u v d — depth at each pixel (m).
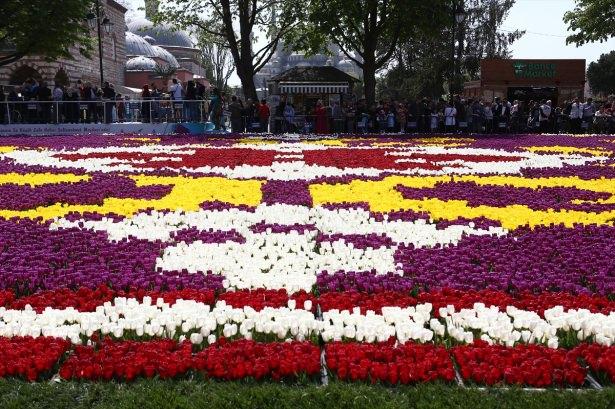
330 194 10.89
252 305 5.23
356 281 5.99
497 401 3.61
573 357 4.18
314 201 10.32
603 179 12.95
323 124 30.94
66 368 3.97
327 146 20.84
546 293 5.61
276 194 10.79
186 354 4.13
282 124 31.89
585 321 4.70
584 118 31.84
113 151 18.17
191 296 5.44
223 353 4.14
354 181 12.23
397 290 5.81
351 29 38.03
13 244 7.41
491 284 5.95
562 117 32.84
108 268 6.45
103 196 10.44
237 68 38.50
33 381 3.94
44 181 12.20
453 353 4.25
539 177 13.22
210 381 3.90
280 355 4.11
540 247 7.37
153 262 6.68
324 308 5.22
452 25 37.91
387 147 20.28
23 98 29.41
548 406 3.55
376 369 3.90
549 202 10.20
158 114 29.38
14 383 3.88
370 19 37.28
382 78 70.50
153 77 68.19
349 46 38.28
